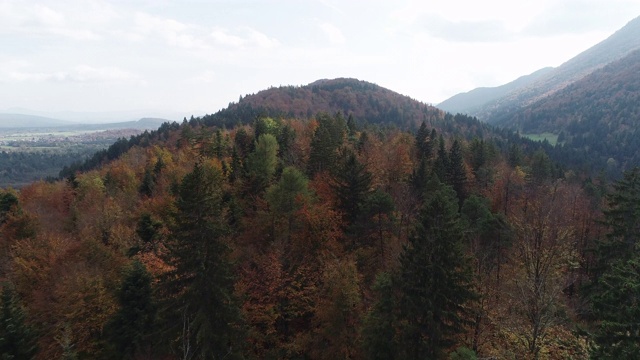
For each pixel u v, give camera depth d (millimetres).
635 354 15906
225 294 22000
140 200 58031
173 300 22266
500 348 24375
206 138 78250
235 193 46750
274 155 57844
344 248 37281
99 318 27781
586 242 45125
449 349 24344
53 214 55875
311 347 29000
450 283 23094
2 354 22953
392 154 60688
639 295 16469
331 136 65000
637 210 29359
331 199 43438
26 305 31000
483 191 59719
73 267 31375
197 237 22250
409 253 24406
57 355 26547
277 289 30625
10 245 39031
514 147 95875
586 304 29328
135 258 31484
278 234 37688
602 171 83688
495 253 34438
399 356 23469
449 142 97188
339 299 26734
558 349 23641
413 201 44281
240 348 24000
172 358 24562
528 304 23375
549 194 50719
